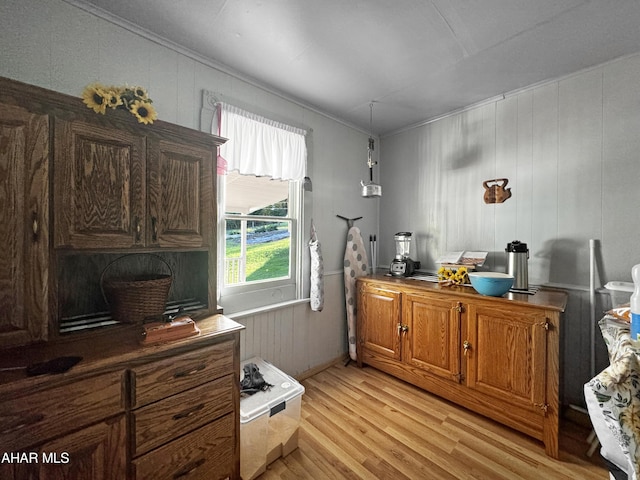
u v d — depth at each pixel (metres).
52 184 1.05
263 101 2.10
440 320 2.04
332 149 2.67
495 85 2.13
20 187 1.00
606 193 1.84
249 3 1.35
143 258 1.54
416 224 2.87
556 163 2.03
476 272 2.13
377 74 1.97
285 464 1.51
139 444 1.04
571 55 1.76
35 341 1.05
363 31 1.54
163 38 1.60
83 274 1.36
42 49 1.28
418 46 1.67
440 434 1.72
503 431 1.75
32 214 1.02
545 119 2.07
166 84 1.64
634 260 1.75
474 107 2.43
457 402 1.96
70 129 1.08
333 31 1.54
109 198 1.17
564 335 1.96
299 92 2.22
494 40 1.62
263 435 1.47
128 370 1.03
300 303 2.39
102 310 1.41
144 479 1.05
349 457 1.55
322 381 2.36
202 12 1.41
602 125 1.85
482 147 2.39
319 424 1.82
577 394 1.92
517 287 1.96
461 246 2.54
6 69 1.20
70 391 0.91
